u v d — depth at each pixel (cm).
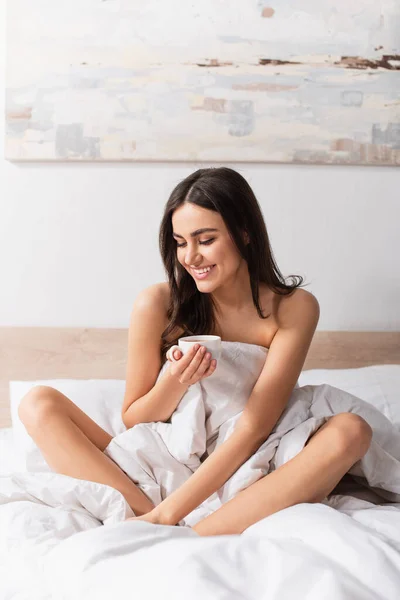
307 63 227
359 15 227
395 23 227
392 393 195
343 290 234
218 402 143
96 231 232
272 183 232
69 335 228
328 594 87
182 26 226
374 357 231
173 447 139
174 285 150
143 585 92
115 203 231
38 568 104
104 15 226
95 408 175
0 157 231
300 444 130
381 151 230
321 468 122
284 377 142
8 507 122
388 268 234
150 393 145
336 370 209
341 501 130
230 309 152
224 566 95
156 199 231
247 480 128
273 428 142
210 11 226
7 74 227
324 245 233
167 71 227
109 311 233
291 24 226
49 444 134
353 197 233
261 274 149
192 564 93
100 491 126
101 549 101
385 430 150
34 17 226
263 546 101
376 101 229
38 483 129
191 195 136
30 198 231
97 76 227
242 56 227
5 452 173
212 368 133
